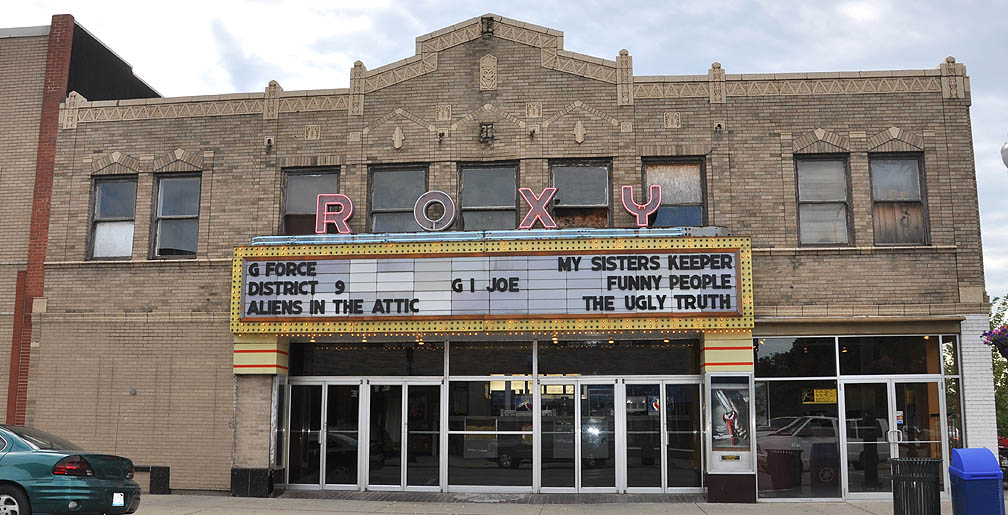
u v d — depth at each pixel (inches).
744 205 634.8
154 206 687.1
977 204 626.5
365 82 680.4
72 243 688.4
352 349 669.3
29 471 435.2
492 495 629.3
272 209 671.1
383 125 674.2
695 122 649.0
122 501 455.8
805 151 639.1
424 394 657.6
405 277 621.3
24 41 724.0
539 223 637.9
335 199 650.8
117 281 678.5
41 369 675.4
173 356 663.1
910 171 638.5
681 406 636.7
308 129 680.4
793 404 612.4
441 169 661.9
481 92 669.9
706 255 599.8
